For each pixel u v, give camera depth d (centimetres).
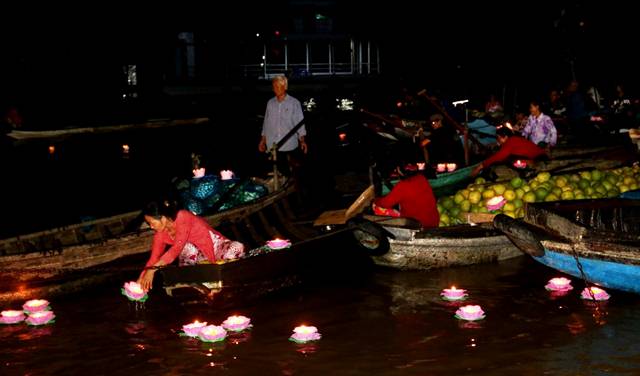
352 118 2516
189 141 2314
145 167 2020
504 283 1117
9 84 2519
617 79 3428
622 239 963
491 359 816
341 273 1202
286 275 1082
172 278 988
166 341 907
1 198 1684
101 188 1828
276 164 1523
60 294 1092
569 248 999
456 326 930
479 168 1530
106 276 1146
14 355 869
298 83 4131
